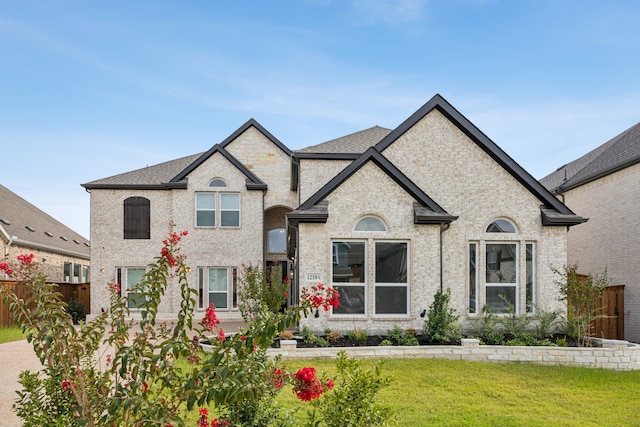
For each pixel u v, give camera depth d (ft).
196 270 71.05
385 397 26.73
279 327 13.47
